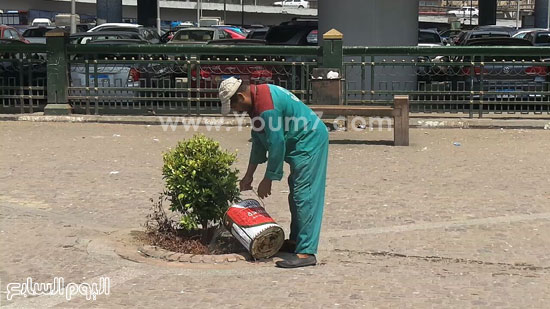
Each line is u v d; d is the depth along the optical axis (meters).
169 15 83.81
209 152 6.27
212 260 5.98
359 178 9.32
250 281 5.54
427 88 14.42
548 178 9.31
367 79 15.24
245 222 5.93
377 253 6.26
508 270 5.82
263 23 89.06
